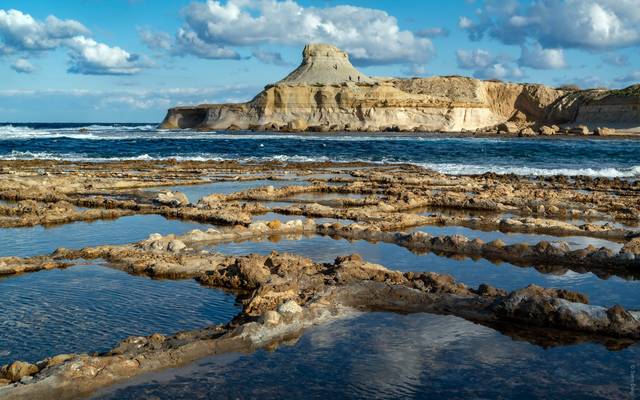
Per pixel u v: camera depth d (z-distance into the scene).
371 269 11.30
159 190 25.66
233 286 11.03
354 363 7.64
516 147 59.91
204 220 18.09
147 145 62.62
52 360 7.39
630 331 8.59
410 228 17.34
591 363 7.72
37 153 50.31
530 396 6.81
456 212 20.55
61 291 10.68
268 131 111.81
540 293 9.77
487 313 9.41
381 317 9.30
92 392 6.83
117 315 9.49
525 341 8.45
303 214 19.20
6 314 9.48
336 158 46.91
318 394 6.81
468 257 13.68
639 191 25.75
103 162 40.78
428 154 50.75
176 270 11.76
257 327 8.43
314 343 8.26
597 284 11.58
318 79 134.50
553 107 133.62
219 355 7.84
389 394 6.83
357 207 20.70
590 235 16.11
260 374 7.30
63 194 23.31
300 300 9.72
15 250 14.02
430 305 9.72
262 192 23.56
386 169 36.53
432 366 7.57
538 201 21.50
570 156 48.19
